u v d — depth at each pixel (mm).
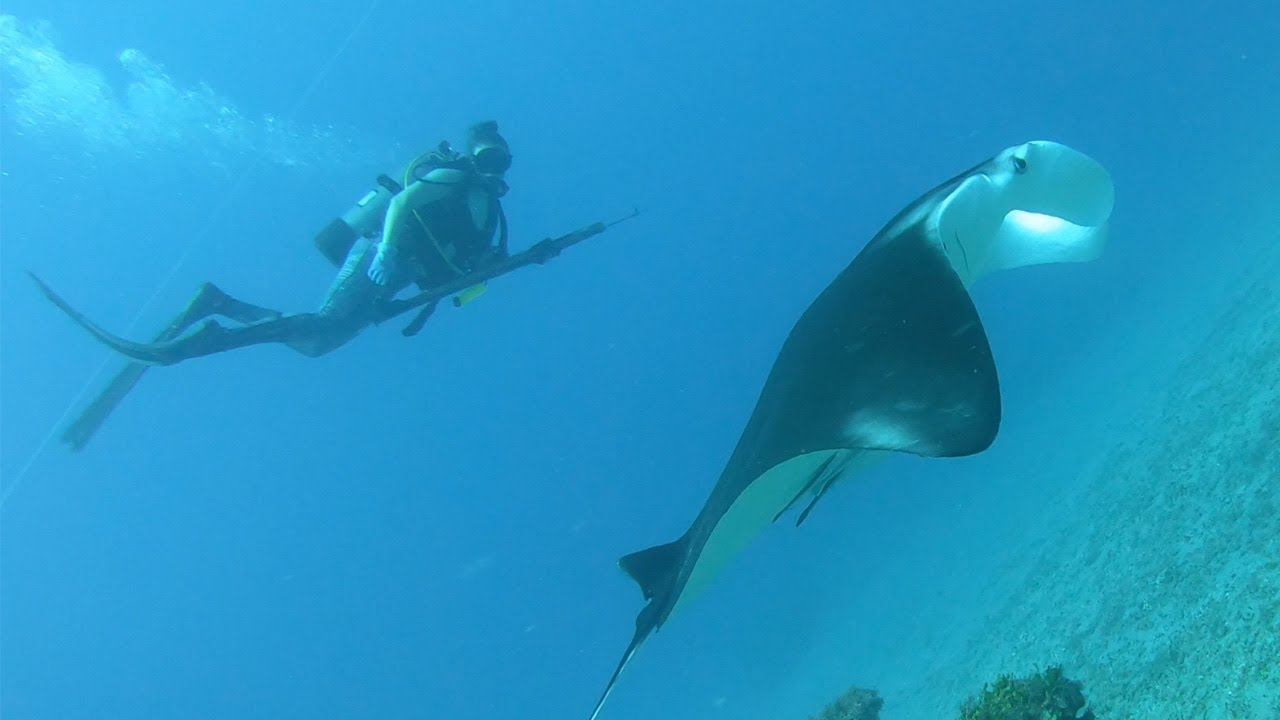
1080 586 7527
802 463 2576
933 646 11109
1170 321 17516
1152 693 4574
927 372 2074
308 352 4992
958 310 2166
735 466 2715
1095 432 14219
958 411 1920
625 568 2840
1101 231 2900
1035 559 10164
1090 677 5543
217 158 35281
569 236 4918
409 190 4801
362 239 5148
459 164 4930
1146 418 11258
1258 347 8844
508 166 5141
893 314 2318
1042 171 2789
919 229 2570
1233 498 5953
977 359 2004
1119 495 8930
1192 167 36781
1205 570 5352
